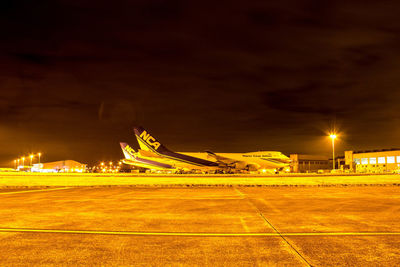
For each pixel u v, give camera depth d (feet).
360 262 20.11
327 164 407.03
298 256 21.49
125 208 46.39
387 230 29.81
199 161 232.73
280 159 238.27
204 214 40.27
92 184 103.81
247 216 38.55
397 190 77.97
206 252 22.56
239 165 234.99
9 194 72.33
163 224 33.40
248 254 22.03
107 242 25.48
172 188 89.97
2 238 26.86
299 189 83.30
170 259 20.92
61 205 50.31
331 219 36.04
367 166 366.22
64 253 22.29
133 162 235.61
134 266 19.53
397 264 19.70
